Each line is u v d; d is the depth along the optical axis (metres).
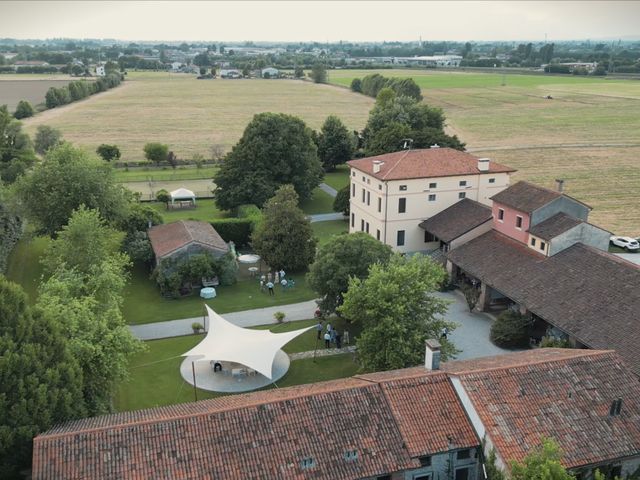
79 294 41.06
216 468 25.00
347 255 48.81
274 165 87.50
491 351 46.56
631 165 118.69
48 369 27.77
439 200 66.25
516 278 49.69
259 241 64.19
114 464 24.62
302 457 25.81
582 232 49.69
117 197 65.62
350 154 120.44
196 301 58.12
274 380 42.22
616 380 29.64
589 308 42.12
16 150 98.12
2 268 61.28
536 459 21.89
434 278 40.56
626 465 26.72
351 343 48.47
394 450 26.53
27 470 26.56
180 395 40.31
